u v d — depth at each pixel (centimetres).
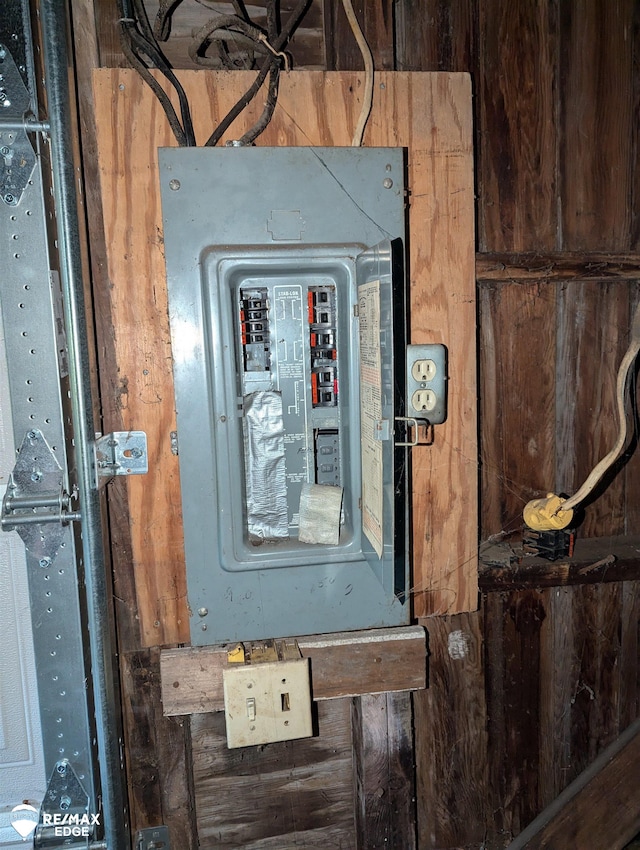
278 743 133
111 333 110
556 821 139
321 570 107
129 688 122
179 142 101
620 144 129
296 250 99
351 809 138
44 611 103
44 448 101
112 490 115
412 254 114
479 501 135
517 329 131
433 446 119
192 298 98
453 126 112
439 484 121
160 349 109
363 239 101
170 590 115
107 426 112
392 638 116
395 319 81
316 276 104
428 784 139
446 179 113
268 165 97
